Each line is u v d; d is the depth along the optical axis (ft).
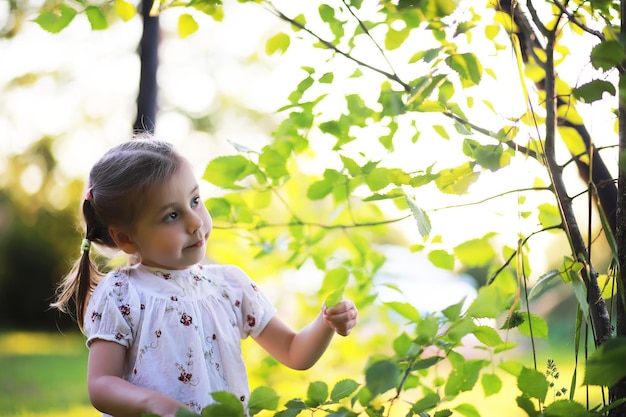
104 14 5.12
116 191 5.03
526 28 4.75
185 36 5.35
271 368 7.89
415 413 4.02
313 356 5.28
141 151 5.16
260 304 5.53
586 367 3.18
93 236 5.38
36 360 25.82
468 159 4.85
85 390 20.65
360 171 5.11
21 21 14.93
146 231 5.01
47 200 32.60
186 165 5.18
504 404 13.10
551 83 4.48
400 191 4.44
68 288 5.66
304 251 7.19
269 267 8.49
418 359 4.15
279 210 8.10
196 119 22.57
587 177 4.85
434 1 4.31
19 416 17.34
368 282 7.48
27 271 34.94
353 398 3.78
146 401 4.41
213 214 6.23
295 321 8.79
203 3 5.00
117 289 5.03
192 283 5.25
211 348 5.11
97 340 4.87
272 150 5.77
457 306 3.93
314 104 5.48
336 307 5.04
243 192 6.76
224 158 5.61
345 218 7.97
